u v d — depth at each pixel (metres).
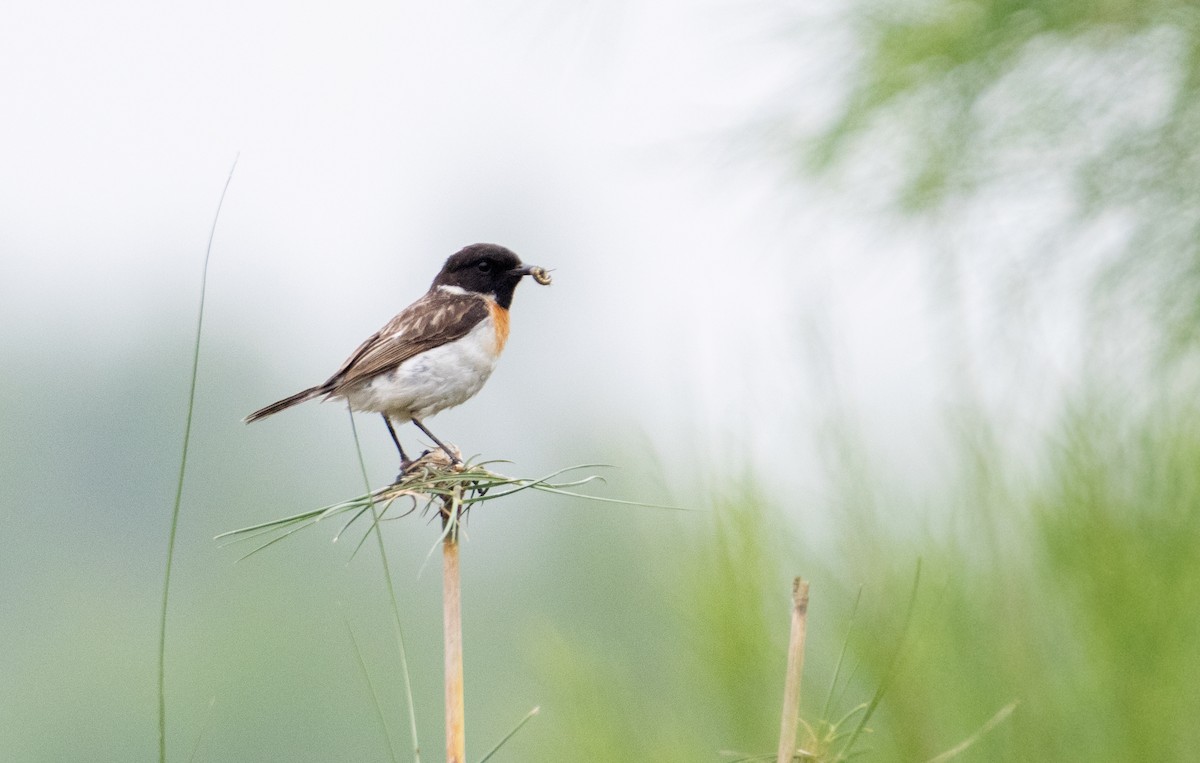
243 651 33.09
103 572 46.22
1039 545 4.79
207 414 59.56
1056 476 4.79
